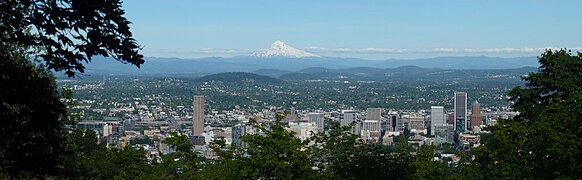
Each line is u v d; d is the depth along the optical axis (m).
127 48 11.30
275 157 20.23
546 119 17.20
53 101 11.23
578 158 14.84
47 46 10.96
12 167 11.24
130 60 11.38
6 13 10.66
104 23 11.10
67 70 11.23
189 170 22.61
